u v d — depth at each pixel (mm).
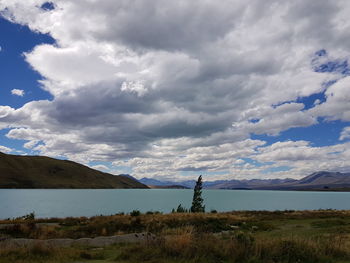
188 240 12234
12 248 13242
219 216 34250
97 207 95312
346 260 11602
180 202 130250
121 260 11344
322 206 117750
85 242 17359
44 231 22844
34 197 158750
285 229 25766
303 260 11156
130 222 27391
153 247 12383
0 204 106500
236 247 11781
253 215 40312
